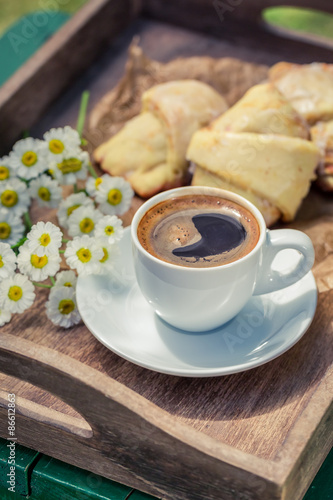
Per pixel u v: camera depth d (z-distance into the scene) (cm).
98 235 53
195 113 63
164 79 73
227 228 51
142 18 82
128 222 61
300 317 51
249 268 49
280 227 61
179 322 51
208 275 48
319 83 66
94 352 52
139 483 48
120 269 54
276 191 59
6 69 84
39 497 52
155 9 81
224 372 48
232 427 48
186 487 47
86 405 46
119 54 78
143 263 49
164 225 51
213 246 50
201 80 73
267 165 59
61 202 59
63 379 46
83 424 49
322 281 56
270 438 48
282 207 59
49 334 53
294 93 66
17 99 69
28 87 70
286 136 61
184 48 79
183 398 50
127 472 48
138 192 63
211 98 65
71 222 56
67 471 51
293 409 49
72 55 74
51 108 73
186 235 51
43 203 59
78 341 53
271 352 49
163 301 50
